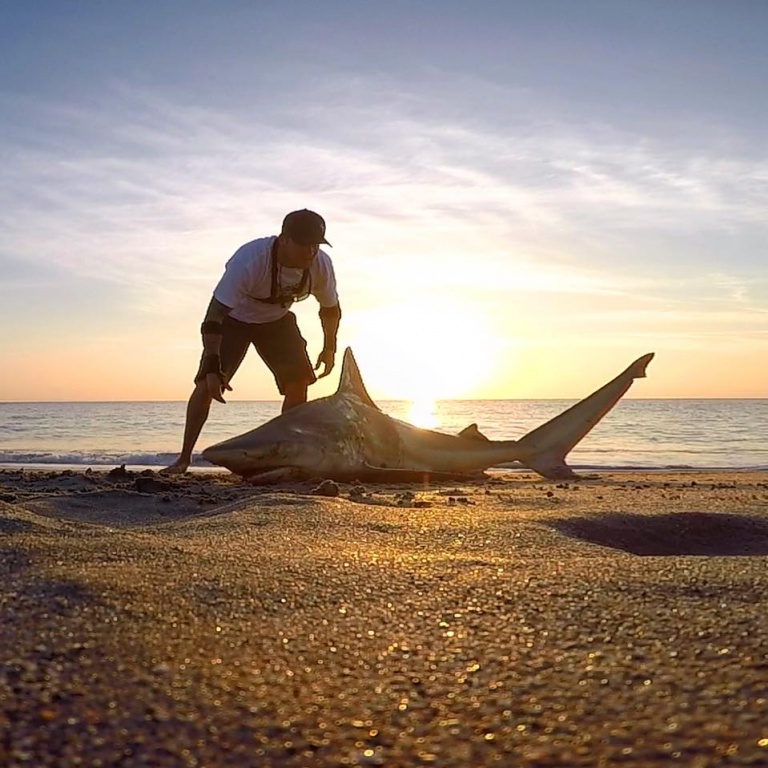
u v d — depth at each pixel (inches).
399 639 58.6
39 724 43.4
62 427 874.1
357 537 113.1
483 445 270.1
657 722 42.8
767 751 38.9
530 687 48.5
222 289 241.8
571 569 78.8
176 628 60.1
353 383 271.0
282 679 50.5
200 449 532.7
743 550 130.4
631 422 961.5
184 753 40.6
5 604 64.4
